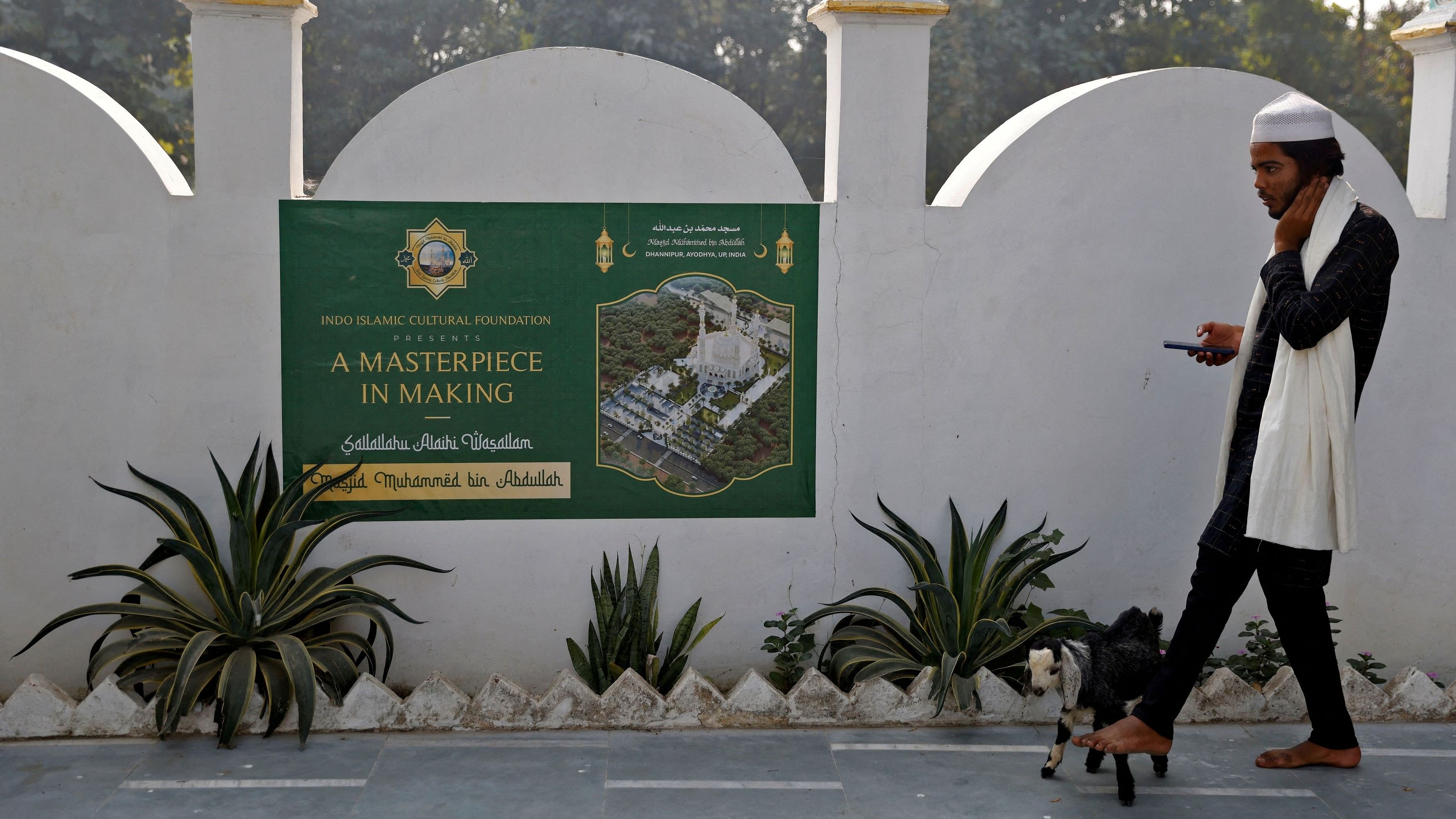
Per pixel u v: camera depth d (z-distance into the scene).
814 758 4.59
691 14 15.62
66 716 4.64
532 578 5.22
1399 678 5.15
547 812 4.09
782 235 5.18
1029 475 5.39
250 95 4.92
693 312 5.19
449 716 4.78
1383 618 5.61
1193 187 5.36
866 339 5.25
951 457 5.34
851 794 4.27
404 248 5.04
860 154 5.18
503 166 5.06
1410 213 5.45
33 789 4.21
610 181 5.11
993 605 5.10
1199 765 4.58
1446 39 5.41
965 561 5.21
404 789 4.26
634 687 4.84
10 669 5.06
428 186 5.04
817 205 5.18
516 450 5.16
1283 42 17.42
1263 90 5.35
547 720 4.82
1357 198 4.17
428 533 5.15
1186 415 5.45
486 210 5.06
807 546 5.32
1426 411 5.53
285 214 4.98
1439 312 5.50
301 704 4.47
